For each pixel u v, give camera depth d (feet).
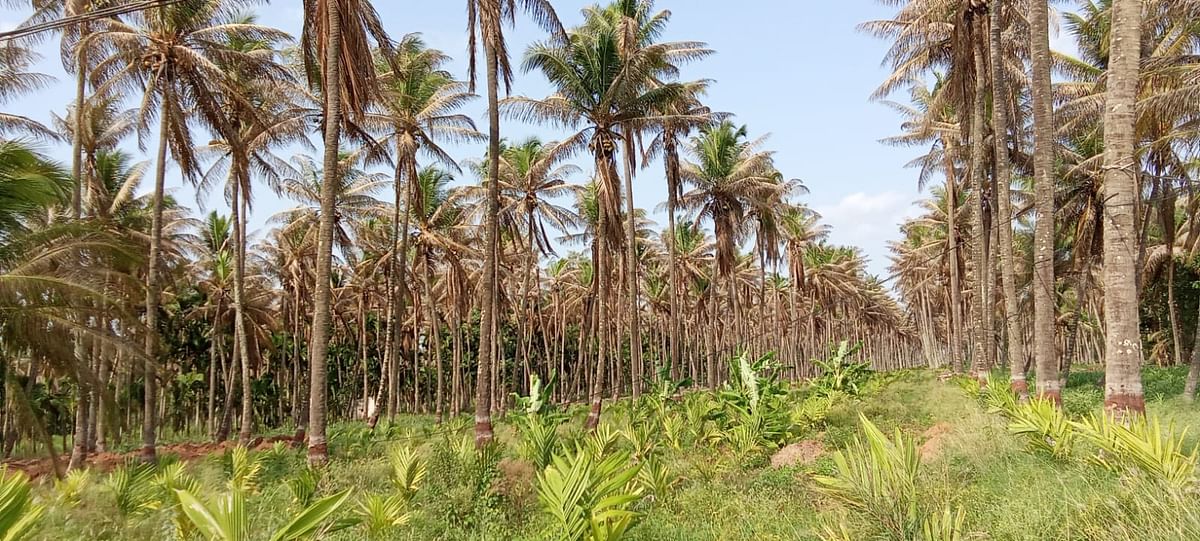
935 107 77.71
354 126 62.80
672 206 86.53
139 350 42.37
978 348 72.08
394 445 50.21
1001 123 53.78
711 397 71.82
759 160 97.81
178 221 92.12
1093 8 69.82
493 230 50.08
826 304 185.06
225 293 103.55
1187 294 110.63
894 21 70.85
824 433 42.06
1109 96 28.55
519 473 31.99
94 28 55.93
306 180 89.51
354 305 141.49
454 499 27.99
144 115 56.08
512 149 94.07
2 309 36.37
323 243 45.24
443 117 77.25
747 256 176.96
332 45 45.80
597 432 36.04
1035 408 27.61
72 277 39.58
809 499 26.22
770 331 208.33
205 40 55.16
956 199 112.06
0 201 35.32
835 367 71.15
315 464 42.37
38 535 23.43
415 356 135.74
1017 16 63.26
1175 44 54.29
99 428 79.97
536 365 181.57
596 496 19.94
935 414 45.44
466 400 162.20
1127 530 15.28
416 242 97.60
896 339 319.68
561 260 154.81
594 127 68.95
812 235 148.97
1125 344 27.35
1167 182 72.64
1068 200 81.10
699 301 163.94
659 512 26.68
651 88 71.87
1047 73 40.98
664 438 45.44
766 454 39.70
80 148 58.80
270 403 128.67
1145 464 17.84
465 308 120.78
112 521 27.07
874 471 17.33
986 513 19.08
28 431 38.17
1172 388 62.39
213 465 48.39
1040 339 41.70
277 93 68.03
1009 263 52.49
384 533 24.48
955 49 65.05
